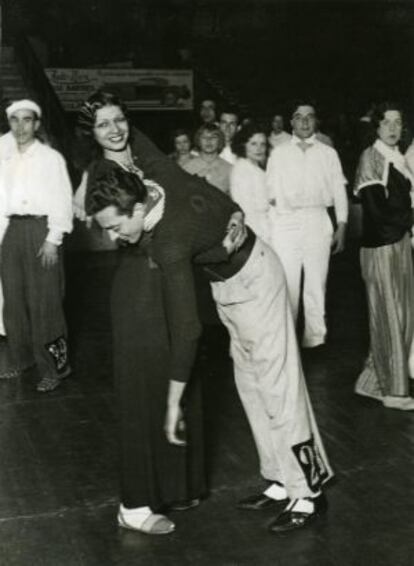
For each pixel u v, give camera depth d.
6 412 5.57
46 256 5.93
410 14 19.61
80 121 4.06
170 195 3.53
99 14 18.16
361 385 5.69
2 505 4.25
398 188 5.35
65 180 5.96
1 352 6.97
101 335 7.46
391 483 4.39
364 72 19.73
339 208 6.86
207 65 19.64
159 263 3.48
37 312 5.95
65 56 18.12
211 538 3.88
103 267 10.61
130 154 4.04
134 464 3.88
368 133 5.54
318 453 3.97
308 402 3.95
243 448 4.88
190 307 3.44
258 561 3.68
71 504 4.25
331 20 19.70
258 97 19.66
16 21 17.53
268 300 3.76
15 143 6.68
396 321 5.39
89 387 6.04
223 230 3.57
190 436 3.98
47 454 4.88
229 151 8.07
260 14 19.62
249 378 3.99
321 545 3.79
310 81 19.73
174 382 3.50
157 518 3.93
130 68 17.67
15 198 5.97
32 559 3.72
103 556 3.74
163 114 17.30
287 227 6.73
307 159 6.74
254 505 4.12
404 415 5.36
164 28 18.73
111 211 3.38
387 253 5.36
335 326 7.66
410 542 3.81
